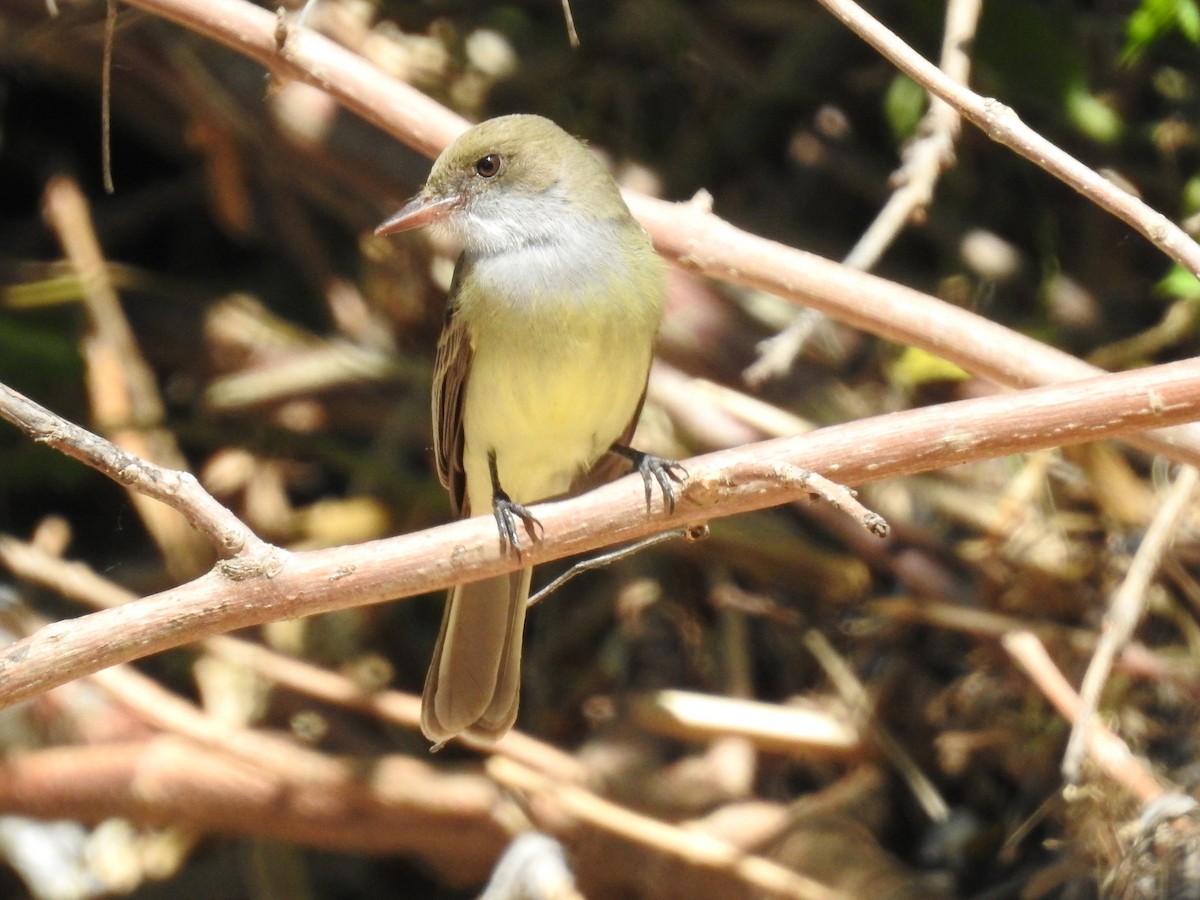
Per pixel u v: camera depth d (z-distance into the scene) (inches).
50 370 437.7
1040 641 381.1
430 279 441.1
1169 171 437.4
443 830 380.2
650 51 462.6
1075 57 412.2
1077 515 392.5
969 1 328.5
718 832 373.4
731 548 414.3
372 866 428.8
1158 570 377.7
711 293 414.3
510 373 315.3
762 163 460.4
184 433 441.1
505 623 316.8
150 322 460.8
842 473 230.2
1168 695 377.7
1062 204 445.1
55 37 425.7
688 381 410.6
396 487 434.3
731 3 459.8
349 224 457.1
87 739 391.9
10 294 438.6
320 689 390.0
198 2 296.8
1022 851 385.7
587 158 327.3
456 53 458.0
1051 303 432.5
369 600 230.1
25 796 384.8
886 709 398.9
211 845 422.0
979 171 446.6
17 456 432.8
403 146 411.2
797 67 454.3
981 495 401.4
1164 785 363.9
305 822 382.6
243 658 391.2
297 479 450.9
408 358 449.4
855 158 455.8
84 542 442.9
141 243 478.0
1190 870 323.6
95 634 219.0
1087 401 223.9
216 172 438.6
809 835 377.4
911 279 449.1
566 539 235.9
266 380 445.7
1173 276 369.1
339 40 446.6
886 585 410.6
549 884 358.0
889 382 418.0
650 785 380.8
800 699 408.2
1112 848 341.1
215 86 418.0
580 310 310.5
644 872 371.6
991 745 389.7
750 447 233.6
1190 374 221.9
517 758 379.9
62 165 466.0
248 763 380.8
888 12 444.8
